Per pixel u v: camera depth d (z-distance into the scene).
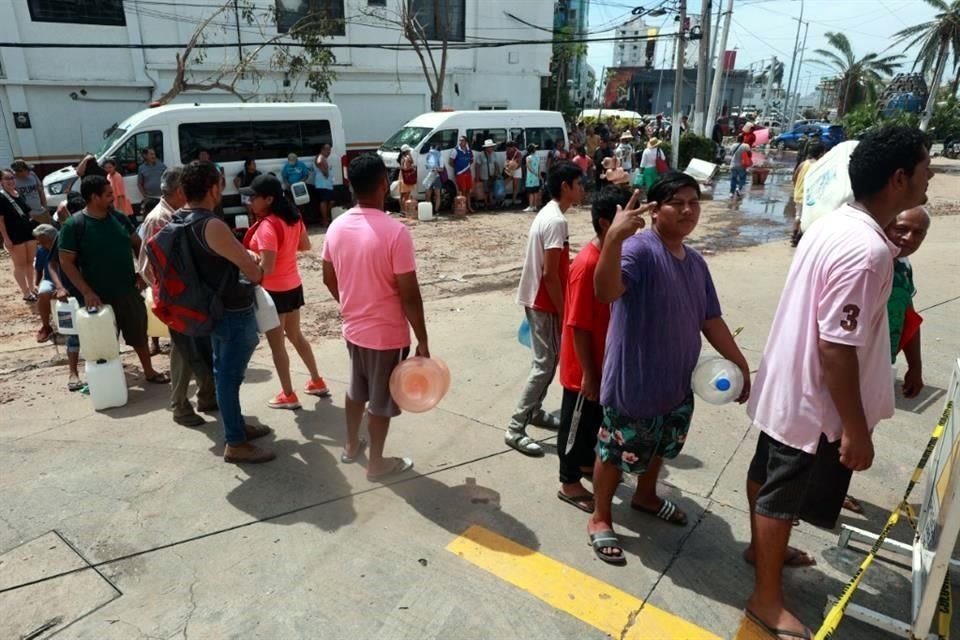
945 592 2.35
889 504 3.30
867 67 48.66
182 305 3.27
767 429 2.29
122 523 3.05
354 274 3.08
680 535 3.01
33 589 2.62
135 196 11.23
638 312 2.47
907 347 3.22
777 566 2.37
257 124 12.31
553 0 22.34
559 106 32.66
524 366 5.08
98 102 16.36
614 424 2.65
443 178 14.17
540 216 3.47
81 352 4.24
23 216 7.36
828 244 2.06
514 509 3.20
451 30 20.98
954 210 14.59
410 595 2.61
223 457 3.65
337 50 19.23
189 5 16.89
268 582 2.67
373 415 3.28
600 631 2.44
